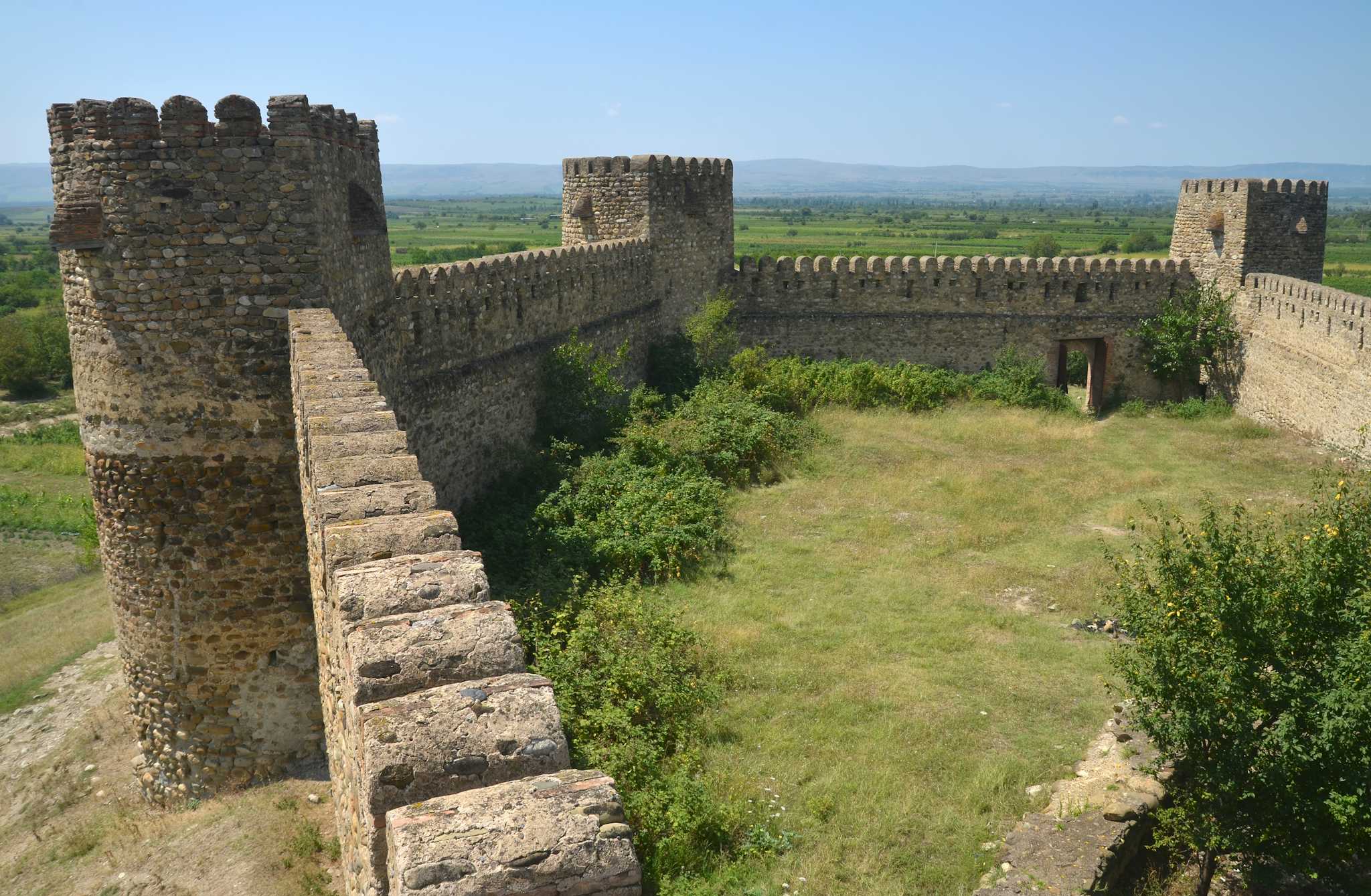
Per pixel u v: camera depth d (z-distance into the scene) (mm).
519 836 3924
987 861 11453
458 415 22516
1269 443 31125
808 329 38375
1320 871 12516
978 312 37781
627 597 17141
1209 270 36562
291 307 13000
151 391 13156
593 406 27656
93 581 31312
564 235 35031
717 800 12242
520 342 25562
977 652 16969
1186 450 30547
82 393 13617
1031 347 37844
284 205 12797
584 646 15078
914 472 27734
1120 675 15422
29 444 53656
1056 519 23938
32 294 103062
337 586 5609
